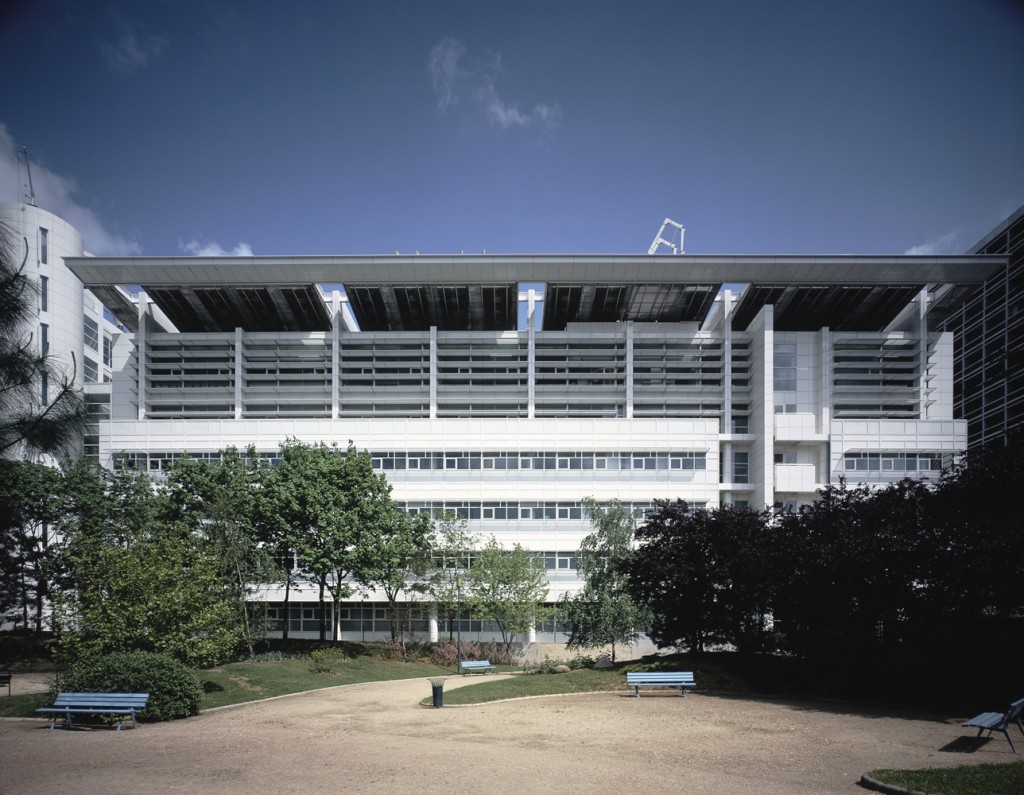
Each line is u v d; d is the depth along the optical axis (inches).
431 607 2105.1
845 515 1186.6
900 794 528.1
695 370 2736.2
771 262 2556.6
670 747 707.4
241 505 1520.7
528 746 706.2
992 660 1032.8
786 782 570.6
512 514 2397.9
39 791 512.7
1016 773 567.2
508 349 2721.5
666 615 1371.8
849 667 1132.5
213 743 720.3
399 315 2832.2
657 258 2549.2
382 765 610.2
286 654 1534.2
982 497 1049.5
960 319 3880.4
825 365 2669.8
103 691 871.1
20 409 595.2
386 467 2445.9
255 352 2696.9
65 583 1592.0
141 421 2501.2
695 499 2416.3
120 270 2559.1
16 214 2787.9
